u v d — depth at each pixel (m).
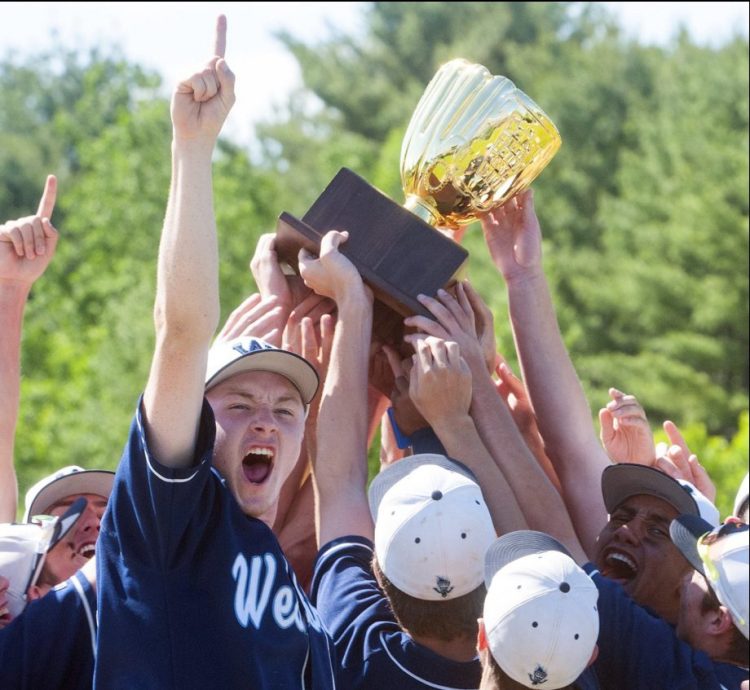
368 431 5.52
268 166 49.41
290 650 4.03
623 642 4.47
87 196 33.81
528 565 4.04
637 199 34.75
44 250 5.34
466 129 5.51
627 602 4.55
